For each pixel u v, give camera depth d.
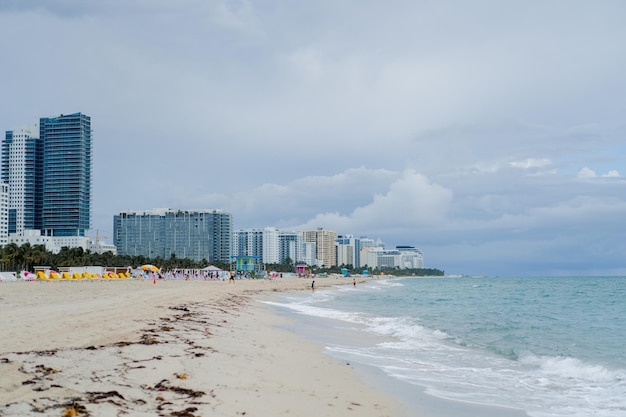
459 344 24.16
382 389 13.99
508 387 15.20
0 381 10.38
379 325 32.00
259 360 16.39
